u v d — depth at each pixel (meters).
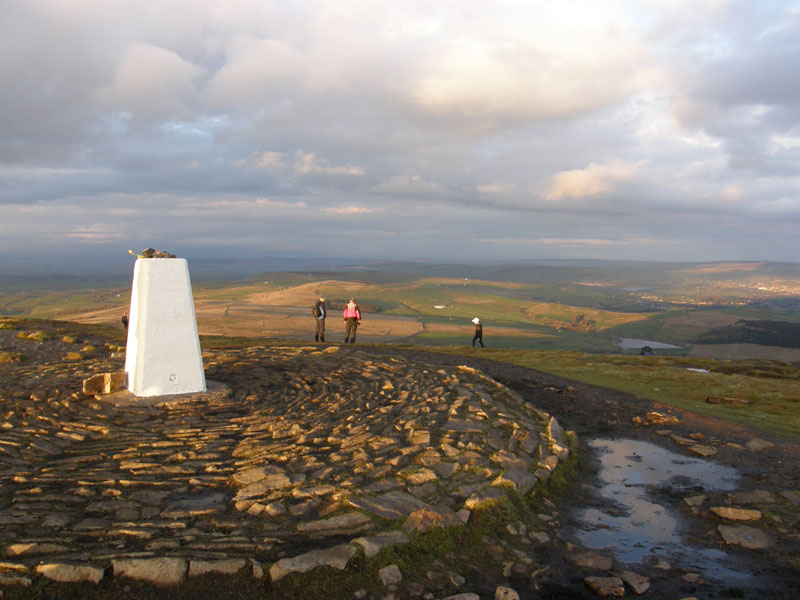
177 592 5.32
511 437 11.33
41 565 5.39
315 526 6.87
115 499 7.71
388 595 5.68
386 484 8.35
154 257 14.39
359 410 13.56
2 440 10.43
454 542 6.95
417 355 26.97
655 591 6.29
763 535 7.81
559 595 6.14
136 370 14.10
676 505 9.19
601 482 10.32
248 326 183.62
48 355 22.50
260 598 5.35
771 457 11.48
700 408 16.39
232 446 10.59
